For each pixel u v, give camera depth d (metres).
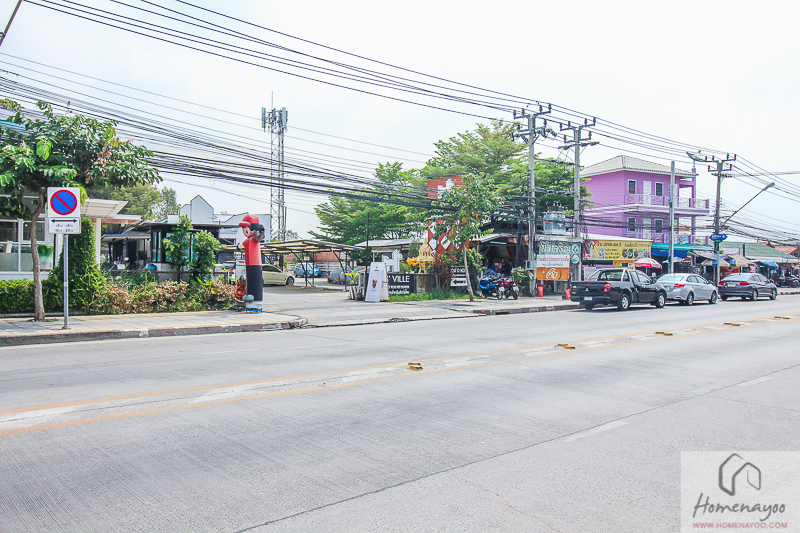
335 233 52.97
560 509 3.93
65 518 3.69
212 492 4.13
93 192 42.69
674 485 4.41
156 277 18.92
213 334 14.04
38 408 6.31
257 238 18.25
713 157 36.53
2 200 13.70
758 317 19.64
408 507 3.92
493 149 43.38
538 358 10.29
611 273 24.23
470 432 5.71
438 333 14.30
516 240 33.16
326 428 5.75
